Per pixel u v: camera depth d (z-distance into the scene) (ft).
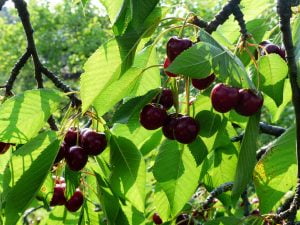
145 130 2.01
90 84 1.64
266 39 2.14
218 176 2.23
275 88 1.63
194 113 1.77
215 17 1.64
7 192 1.75
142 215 2.08
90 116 1.88
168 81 1.75
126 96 1.87
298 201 1.68
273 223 1.80
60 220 2.38
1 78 14.52
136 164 1.90
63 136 1.82
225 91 1.54
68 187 1.96
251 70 1.87
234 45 1.91
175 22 1.73
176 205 1.90
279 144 1.84
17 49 14.19
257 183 1.85
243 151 1.57
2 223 1.77
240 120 1.90
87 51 13.07
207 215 2.66
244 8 2.07
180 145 1.86
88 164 2.11
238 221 1.85
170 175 1.88
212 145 1.79
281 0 1.46
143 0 1.40
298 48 1.58
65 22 13.91
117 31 1.62
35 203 2.71
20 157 1.77
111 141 1.90
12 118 1.82
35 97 1.83
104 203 1.99
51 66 14.06
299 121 1.55
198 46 1.43
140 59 1.87
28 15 2.28
